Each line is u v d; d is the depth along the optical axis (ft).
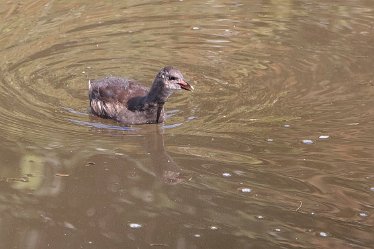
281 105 48.34
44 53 57.36
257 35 62.08
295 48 59.00
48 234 34.01
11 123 45.14
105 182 38.63
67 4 68.95
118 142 43.47
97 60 56.65
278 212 35.73
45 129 44.78
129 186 38.24
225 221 35.01
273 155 41.37
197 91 50.98
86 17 65.62
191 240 33.45
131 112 46.44
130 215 35.55
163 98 45.21
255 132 44.45
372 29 62.75
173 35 62.18
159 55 57.93
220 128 45.03
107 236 33.86
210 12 67.46
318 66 55.16
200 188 37.96
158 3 69.62
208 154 41.52
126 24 64.28
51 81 52.42
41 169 39.81
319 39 60.75
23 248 32.91
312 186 38.09
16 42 59.41
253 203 36.52
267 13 67.15
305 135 43.86
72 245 33.14
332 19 65.36
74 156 41.32
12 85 51.39
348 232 34.01
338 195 37.24
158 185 38.32
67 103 49.01
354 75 53.31
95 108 47.44
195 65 55.98
